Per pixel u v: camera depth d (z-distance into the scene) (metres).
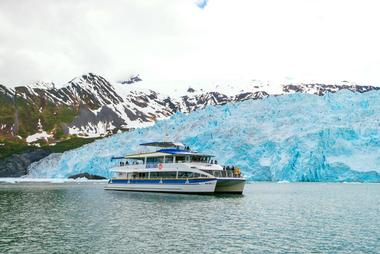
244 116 158.62
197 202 60.41
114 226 38.69
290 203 60.75
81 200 65.31
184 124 169.38
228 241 32.41
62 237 33.44
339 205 58.50
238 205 56.81
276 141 136.38
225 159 137.62
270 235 34.97
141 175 83.94
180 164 74.12
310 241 32.72
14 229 37.03
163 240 32.53
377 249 30.31
